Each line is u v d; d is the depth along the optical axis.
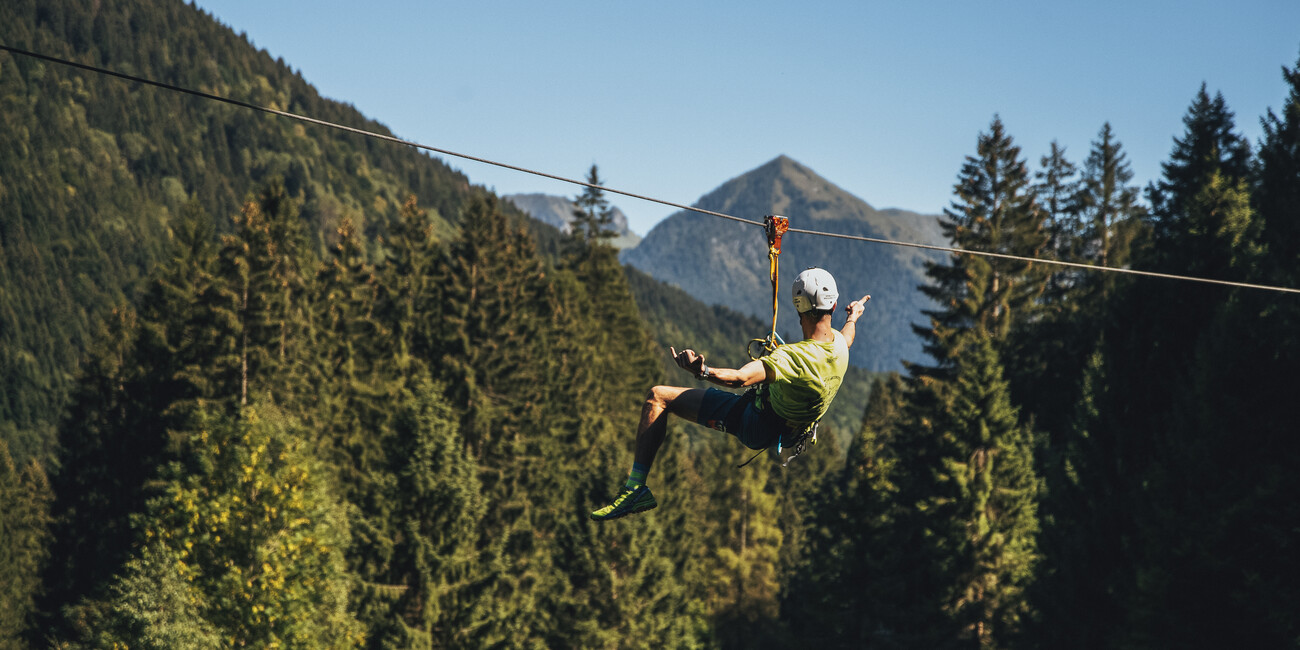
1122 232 58.22
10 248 163.25
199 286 42.06
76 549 42.47
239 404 29.61
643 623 39.25
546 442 50.44
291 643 25.84
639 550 39.84
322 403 43.16
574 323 66.62
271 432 28.22
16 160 187.00
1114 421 26.81
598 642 38.00
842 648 41.06
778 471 94.06
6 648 45.03
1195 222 26.09
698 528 61.75
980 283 41.62
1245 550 17.98
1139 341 26.66
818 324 6.09
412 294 59.62
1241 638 18.38
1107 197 61.84
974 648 35.31
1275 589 16.81
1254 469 18.72
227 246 43.25
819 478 92.69
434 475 33.06
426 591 32.62
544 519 48.00
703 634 49.59
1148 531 21.11
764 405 6.04
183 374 40.69
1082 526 26.84
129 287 179.25
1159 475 21.52
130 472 42.22
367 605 31.62
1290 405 19.00
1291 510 17.00
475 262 49.97
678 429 62.91
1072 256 60.69
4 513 56.34
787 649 45.44
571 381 59.00
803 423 5.96
